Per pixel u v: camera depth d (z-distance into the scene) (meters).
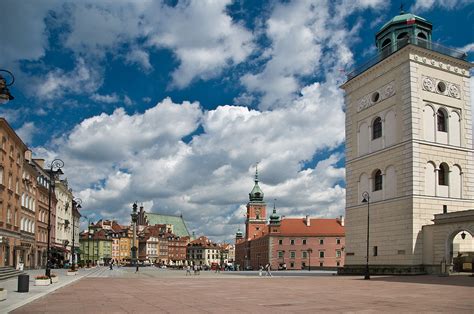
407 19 64.75
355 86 70.25
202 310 21.58
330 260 176.25
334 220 184.50
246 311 21.02
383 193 62.41
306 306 22.89
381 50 67.56
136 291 34.47
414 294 28.89
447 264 52.53
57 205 117.00
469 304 22.77
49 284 40.88
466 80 64.19
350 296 28.25
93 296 29.97
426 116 60.31
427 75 61.12
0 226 65.31
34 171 88.06
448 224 53.12
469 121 63.53
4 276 49.78
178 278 60.47
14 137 71.25
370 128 66.38
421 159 58.56
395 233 59.38
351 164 69.50
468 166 62.12
